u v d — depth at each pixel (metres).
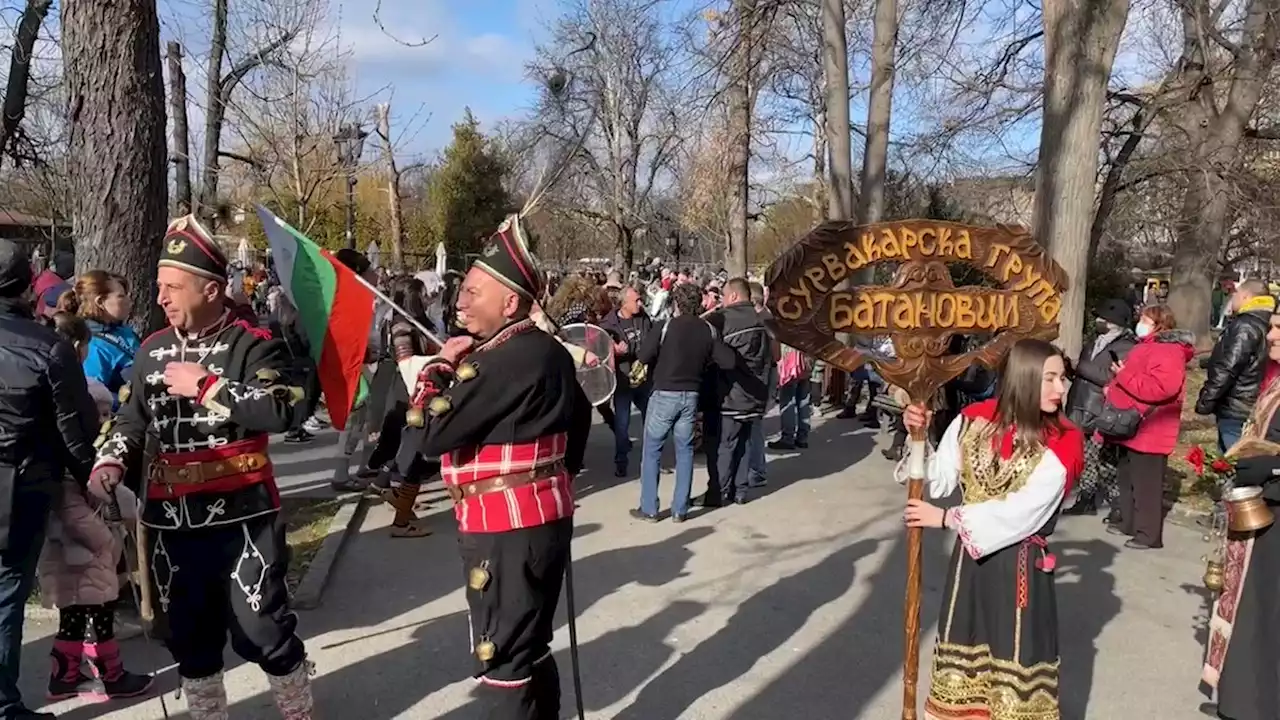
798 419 10.50
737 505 7.76
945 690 3.55
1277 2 15.19
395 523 6.58
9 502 3.33
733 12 14.05
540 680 3.18
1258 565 3.66
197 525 3.22
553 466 3.12
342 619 5.01
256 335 3.27
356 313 3.96
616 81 34.28
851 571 6.01
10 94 11.64
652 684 4.32
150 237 5.75
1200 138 16.97
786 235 45.56
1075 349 8.16
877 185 13.84
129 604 4.78
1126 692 4.37
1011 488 3.38
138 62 5.60
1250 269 26.16
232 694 4.09
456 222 36.03
